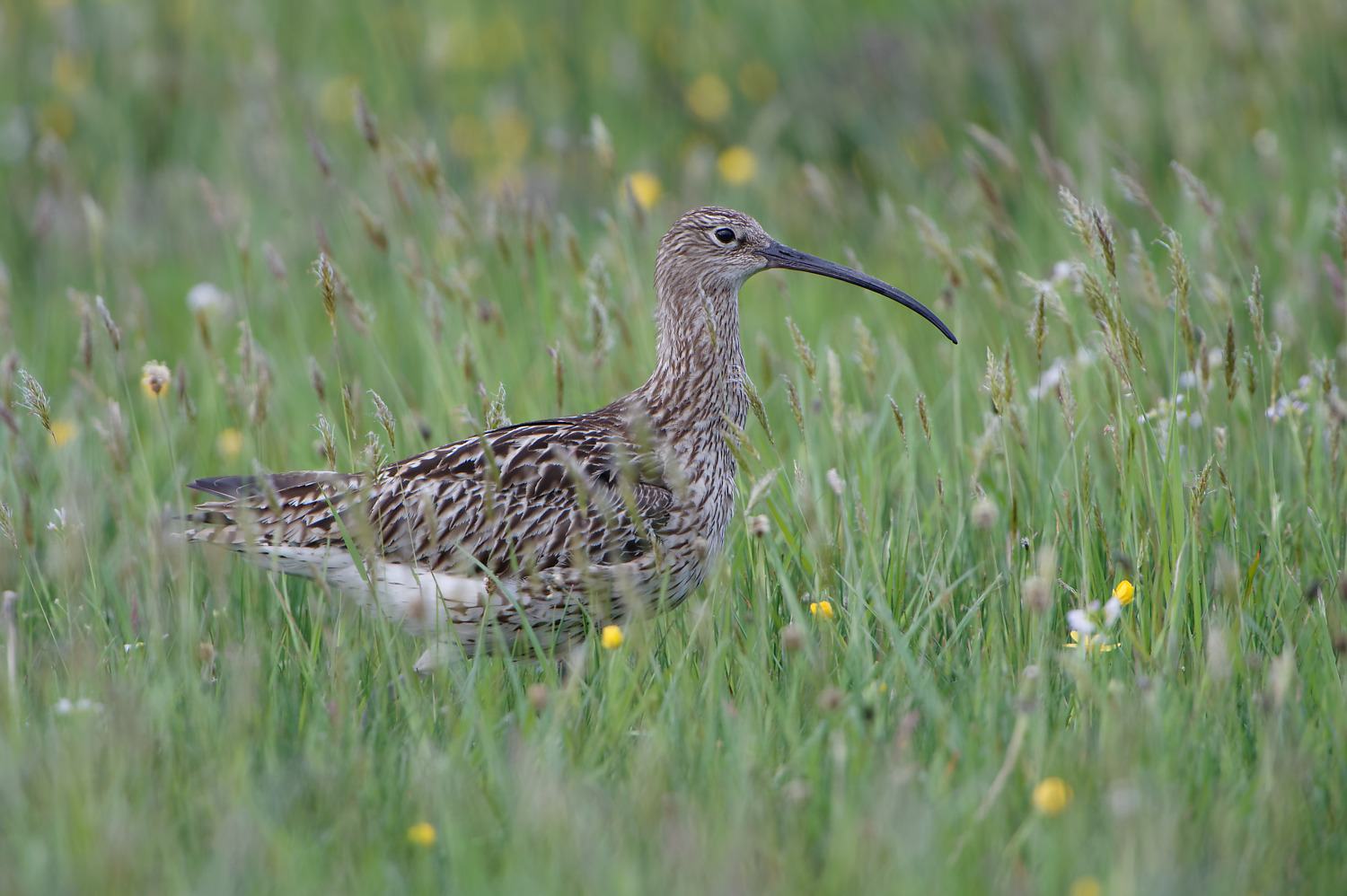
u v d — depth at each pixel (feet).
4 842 25.52
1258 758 28.81
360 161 67.21
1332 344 48.83
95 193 68.03
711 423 38.78
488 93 74.69
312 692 31.86
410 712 30.25
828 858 25.27
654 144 71.46
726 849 24.71
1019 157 62.59
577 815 25.70
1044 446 41.06
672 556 36.88
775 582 36.47
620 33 77.71
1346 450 39.45
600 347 41.27
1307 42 62.80
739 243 39.63
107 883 24.02
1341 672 31.68
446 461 36.58
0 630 34.96
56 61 73.15
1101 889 24.47
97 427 37.76
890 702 30.53
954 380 41.93
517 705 31.35
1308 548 38.11
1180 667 32.22
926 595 35.37
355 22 78.48
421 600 35.68
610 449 36.99
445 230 48.44
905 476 38.32
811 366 36.83
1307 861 26.03
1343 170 52.49
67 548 34.47
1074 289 38.63
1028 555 36.76
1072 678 31.78
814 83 70.79
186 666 31.32
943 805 26.23
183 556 36.22
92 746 27.55
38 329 56.18
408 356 52.01
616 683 31.07
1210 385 37.60
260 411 40.19
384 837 26.71
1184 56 63.82
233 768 27.25
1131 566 35.37
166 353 54.90
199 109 72.49
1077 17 67.36
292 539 35.94
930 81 68.18
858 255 59.77
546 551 35.86
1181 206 55.88
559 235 56.49
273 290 55.47
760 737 29.43
